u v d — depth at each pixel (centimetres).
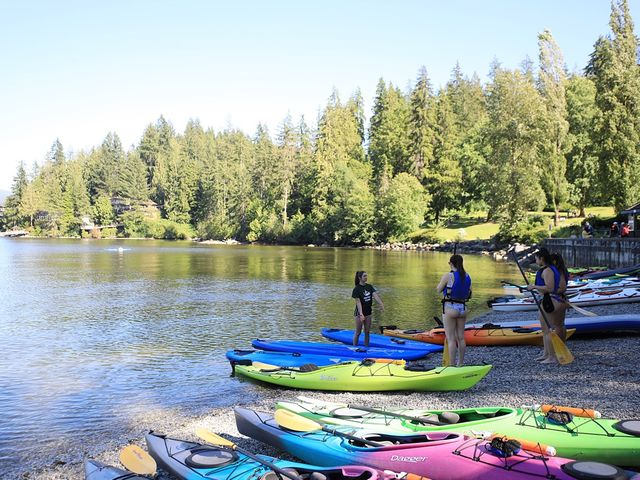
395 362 1153
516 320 1914
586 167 5925
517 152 5947
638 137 4778
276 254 6794
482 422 738
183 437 896
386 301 2603
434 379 1040
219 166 12556
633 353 1259
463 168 8644
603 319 1473
